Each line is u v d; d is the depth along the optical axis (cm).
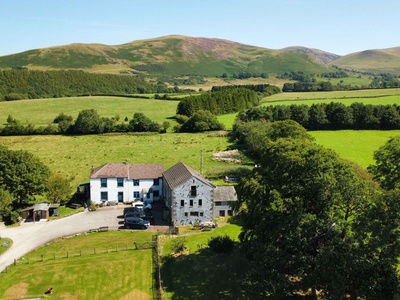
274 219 4788
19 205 8181
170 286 5156
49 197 8319
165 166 11362
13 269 5688
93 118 16000
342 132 14662
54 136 15475
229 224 7331
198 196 7406
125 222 7219
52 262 5888
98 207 8444
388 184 6041
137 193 8775
